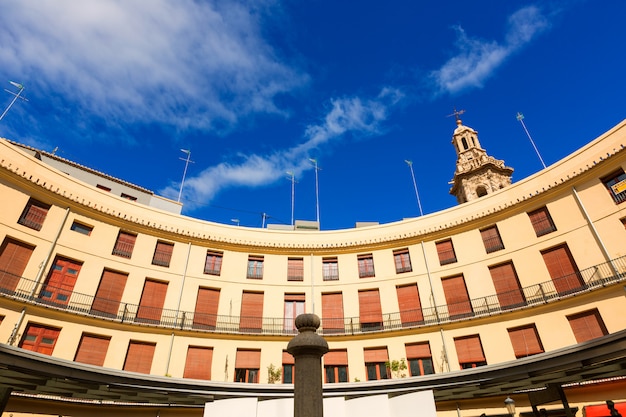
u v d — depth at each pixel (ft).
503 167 139.74
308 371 15.66
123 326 66.08
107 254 71.72
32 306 58.90
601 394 54.49
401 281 78.89
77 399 58.39
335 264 85.15
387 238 84.74
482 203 79.25
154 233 78.54
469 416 60.54
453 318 71.00
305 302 80.64
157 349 66.85
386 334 71.97
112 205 76.79
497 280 70.95
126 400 53.57
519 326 63.93
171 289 74.74
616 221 61.26
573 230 65.36
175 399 53.36
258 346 71.82
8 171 64.03
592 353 39.37
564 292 62.69
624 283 55.98
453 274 75.41
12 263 61.26
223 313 75.92
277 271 83.35
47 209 68.39
